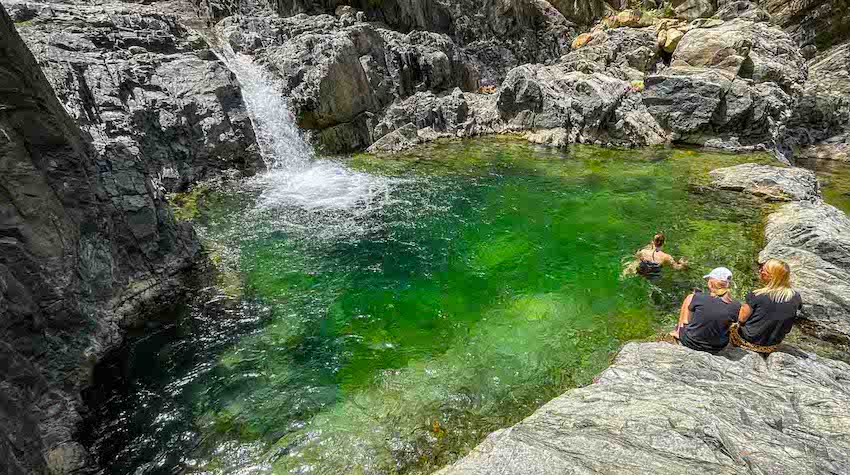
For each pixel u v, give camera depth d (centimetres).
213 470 581
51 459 564
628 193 1485
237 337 825
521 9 3269
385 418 656
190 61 1567
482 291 979
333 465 584
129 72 1398
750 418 515
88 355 713
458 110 2239
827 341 818
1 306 569
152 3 2103
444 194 1469
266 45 2000
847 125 2448
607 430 477
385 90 2186
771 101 2036
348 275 1027
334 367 759
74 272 711
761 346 674
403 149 1959
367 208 1352
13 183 626
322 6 2383
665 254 1032
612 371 632
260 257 1077
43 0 1595
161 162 1334
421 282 1009
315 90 1798
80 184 754
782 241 1065
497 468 433
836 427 507
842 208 1609
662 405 513
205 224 1198
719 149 2028
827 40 3002
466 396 695
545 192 1494
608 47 2836
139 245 891
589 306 921
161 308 883
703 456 433
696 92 2034
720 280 693
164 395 696
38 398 596
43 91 694
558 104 2109
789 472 430
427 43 2455
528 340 823
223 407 677
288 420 654
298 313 897
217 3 2159
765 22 2836
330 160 1794
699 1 3262
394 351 798
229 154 1505
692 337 688
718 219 1295
